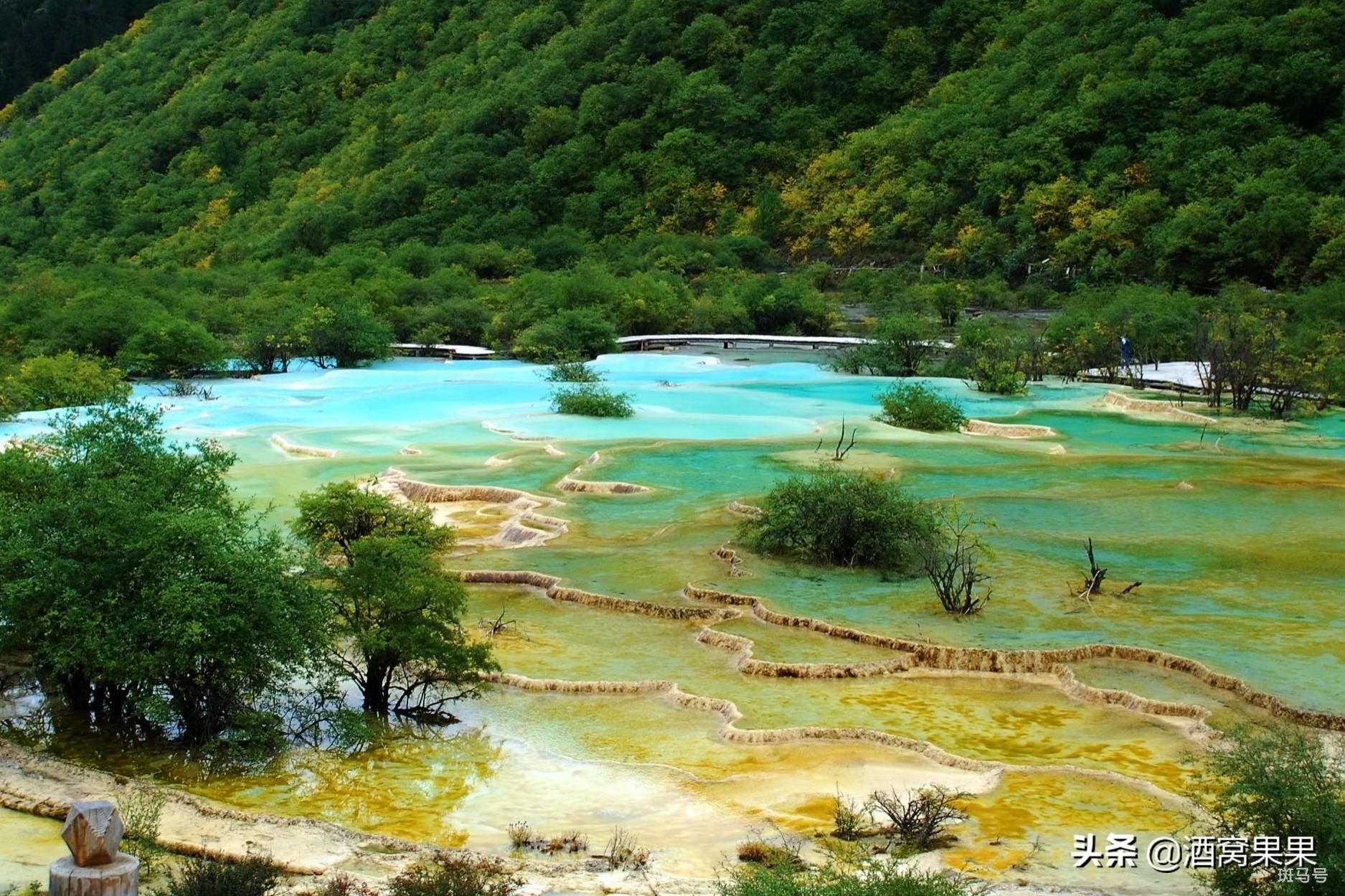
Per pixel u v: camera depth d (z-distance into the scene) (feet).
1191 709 54.54
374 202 330.75
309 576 56.13
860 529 75.72
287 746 51.52
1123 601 68.28
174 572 50.78
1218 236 230.48
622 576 74.18
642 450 109.40
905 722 54.44
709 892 36.86
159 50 467.93
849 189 302.66
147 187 374.02
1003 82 310.45
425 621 55.31
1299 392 141.79
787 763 50.11
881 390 157.79
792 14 366.84
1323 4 280.72
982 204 276.21
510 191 329.11
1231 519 86.33
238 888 35.06
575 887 37.52
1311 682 56.39
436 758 50.88
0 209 391.24
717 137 337.52
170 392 147.33
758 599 69.15
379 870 38.52
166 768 49.32
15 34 522.88
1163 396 150.82
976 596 69.15
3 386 127.03
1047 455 111.45
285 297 205.57
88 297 181.68
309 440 114.73
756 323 230.89
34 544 52.95
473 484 97.09
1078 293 225.97
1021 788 46.93
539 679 59.06
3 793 43.91
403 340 207.92
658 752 51.57
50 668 53.36
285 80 415.23
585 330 196.44
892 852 41.47
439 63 410.11
